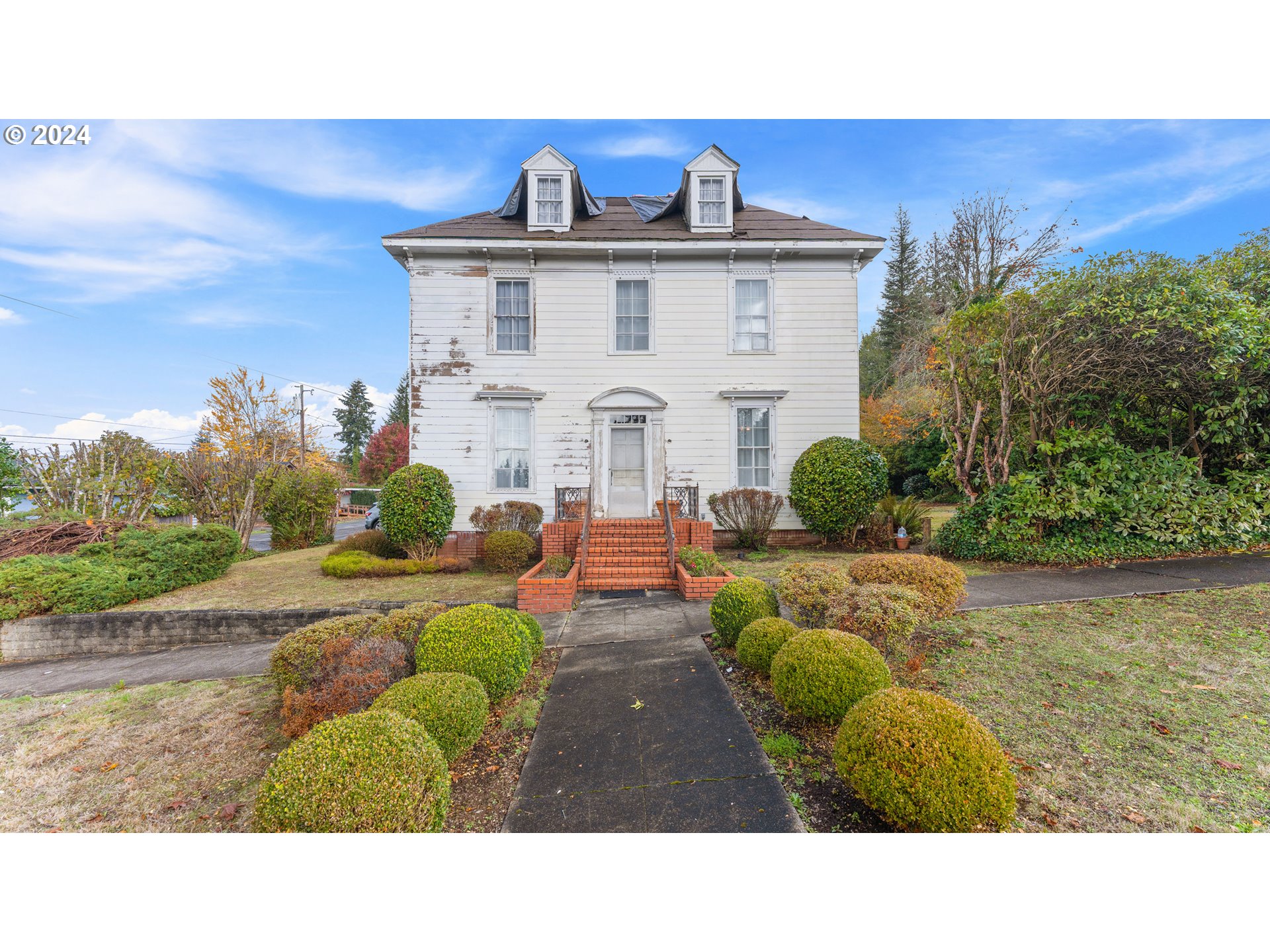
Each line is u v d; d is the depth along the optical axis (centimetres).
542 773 367
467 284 1232
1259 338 791
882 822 295
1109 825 282
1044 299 888
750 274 1252
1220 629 552
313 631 507
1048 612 624
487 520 1145
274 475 1539
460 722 371
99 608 842
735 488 1238
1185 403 940
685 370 1246
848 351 1247
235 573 1116
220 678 628
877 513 1157
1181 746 350
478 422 1227
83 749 453
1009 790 267
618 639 634
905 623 457
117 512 1350
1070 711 401
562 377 1238
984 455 1003
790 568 629
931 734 277
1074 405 981
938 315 2483
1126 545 882
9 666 773
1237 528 875
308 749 288
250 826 336
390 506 1097
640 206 1494
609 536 1070
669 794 333
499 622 491
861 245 1202
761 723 414
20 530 1014
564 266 1242
